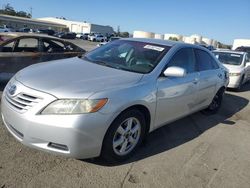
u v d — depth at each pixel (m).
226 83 7.00
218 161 4.53
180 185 3.73
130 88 3.95
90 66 4.52
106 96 3.62
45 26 96.81
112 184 3.56
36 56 8.35
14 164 3.73
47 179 3.50
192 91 5.31
